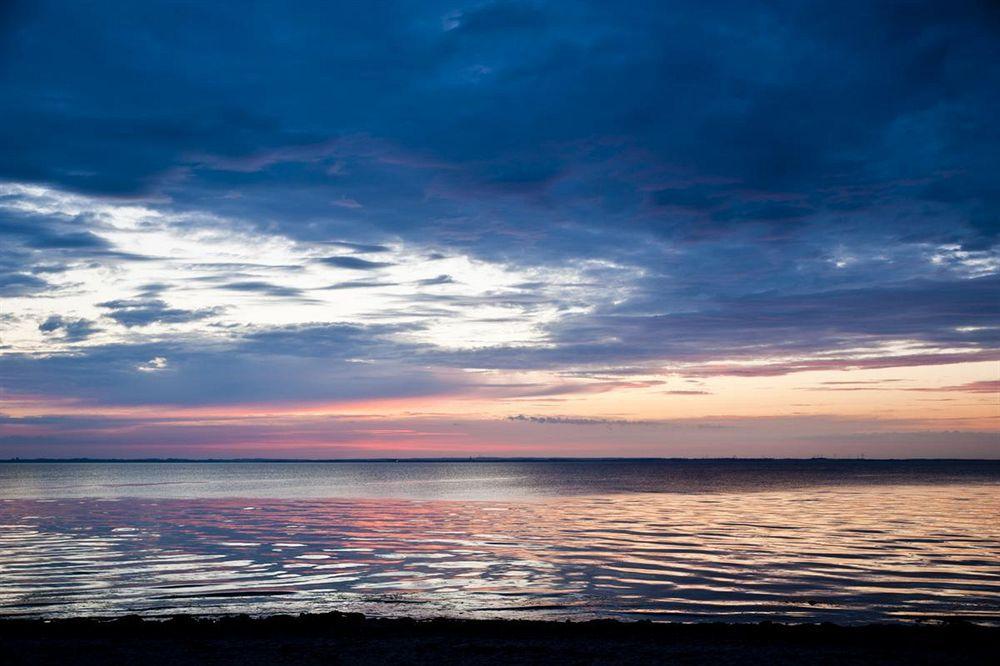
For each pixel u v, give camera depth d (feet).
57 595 85.81
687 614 76.38
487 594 87.15
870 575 99.66
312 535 156.97
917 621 73.00
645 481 517.55
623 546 133.80
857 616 75.31
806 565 108.68
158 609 78.23
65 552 125.80
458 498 312.09
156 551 127.54
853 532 158.40
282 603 81.71
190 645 57.98
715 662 53.21
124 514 221.25
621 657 54.44
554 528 171.83
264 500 302.66
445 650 56.44
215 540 146.10
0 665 52.37
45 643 58.85
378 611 77.56
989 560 113.19
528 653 55.57
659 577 98.53
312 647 57.41
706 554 121.49
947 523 180.34
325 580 97.14
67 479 605.31
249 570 105.60
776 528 168.86
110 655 54.90
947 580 95.66
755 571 103.35
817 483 467.11
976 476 623.36
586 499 296.71
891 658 54.08
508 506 256.32
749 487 407.64
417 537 152.25
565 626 65.00
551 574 101.65
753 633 62.49
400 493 361.92
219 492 377.91
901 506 245.65
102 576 99.50
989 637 60.39
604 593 87.76
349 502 286.87
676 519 196.24
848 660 53.57
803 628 63.52
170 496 335.06
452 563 112.47
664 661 53.52
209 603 81.61
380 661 53.36
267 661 53.36
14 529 171.01
